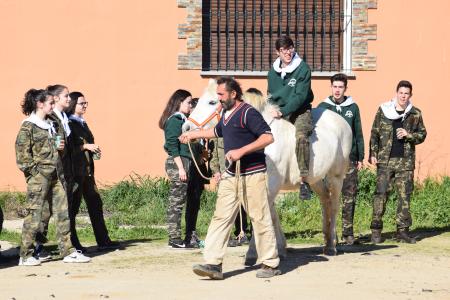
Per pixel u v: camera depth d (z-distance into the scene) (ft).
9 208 52.54
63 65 55.21
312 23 57.11
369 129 55.93
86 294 29.17
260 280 31.55
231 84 31.37
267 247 32.14
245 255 37.24
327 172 37.09
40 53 55.16
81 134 38.34
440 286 30.71
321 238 44.11
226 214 31.60
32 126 35.14
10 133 55.11
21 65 55.11
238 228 41.65
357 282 31.27
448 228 47.75
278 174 34.19
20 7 55.01
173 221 40.29
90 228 46.88
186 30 55.26
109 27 55.21
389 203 50.83
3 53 55.01
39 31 55.16
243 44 56.75
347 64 56.29
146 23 55.21
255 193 31.55
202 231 45.93
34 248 36.81
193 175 40.42
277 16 56.90
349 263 35.60
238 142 31.40
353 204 42.04
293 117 35.53
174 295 28.86
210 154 40.68
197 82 55.47
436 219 49.47
